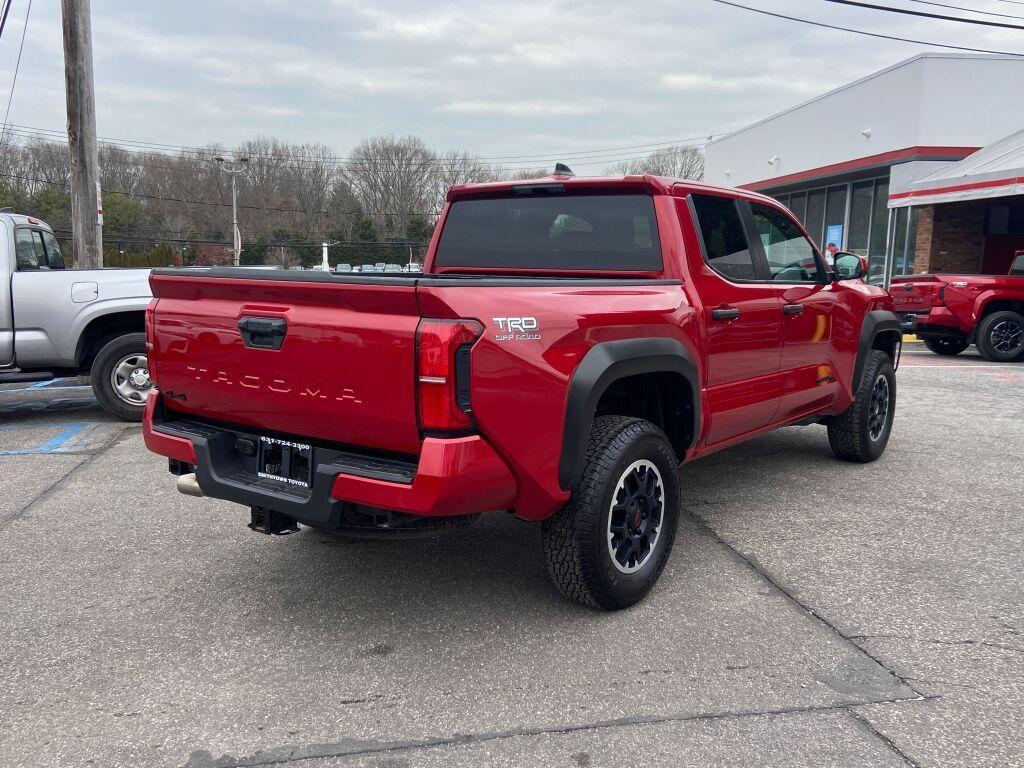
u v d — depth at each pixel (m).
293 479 3.02
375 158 71.00
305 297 2.78
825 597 3.49
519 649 3.03
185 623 3.27
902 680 2.79
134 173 70.75
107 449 6.29
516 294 2.79
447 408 2.53
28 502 4.91
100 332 7.31
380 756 2.38
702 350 3.73
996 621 3.25
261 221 70.25
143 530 4.41
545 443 2.85
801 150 22.80
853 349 5.27
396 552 4.08
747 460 5.91
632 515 3.33
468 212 4.36
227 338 3.04
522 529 4.45
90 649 3.05
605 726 2.52
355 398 2.69
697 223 3.86
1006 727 2.51
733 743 2.42
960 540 4.20
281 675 2.85
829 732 2.48
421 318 2.55
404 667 2.90
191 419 3.43
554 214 4.05
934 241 17.88
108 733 2.50
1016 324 11.88
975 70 17.33
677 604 3.42
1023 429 7.00
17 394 9.10
